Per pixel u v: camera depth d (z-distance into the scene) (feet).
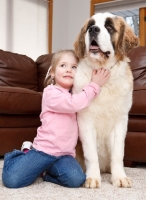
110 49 5.57
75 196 4.64
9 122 8.56
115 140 5.87
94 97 5.60
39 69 12.55
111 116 5.81
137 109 7.46
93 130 5.81
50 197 4.58
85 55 5.84
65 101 5.37
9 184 5.13
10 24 16.24
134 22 22.24
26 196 4.63
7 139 8.52
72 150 5.69
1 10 15.65
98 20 5.71
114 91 5.65
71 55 5.99
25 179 5.21
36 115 9.22
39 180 5.82
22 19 17.02
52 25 19.25
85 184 5.24
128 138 7.75
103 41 5.44
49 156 5.40
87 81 5.66
